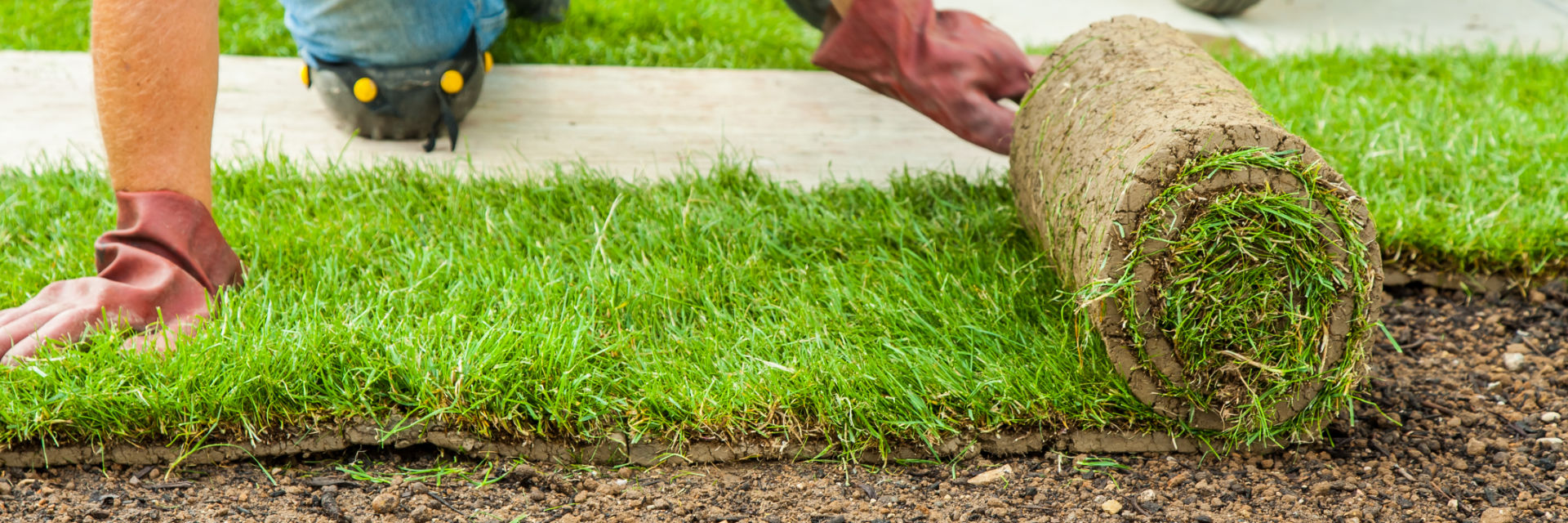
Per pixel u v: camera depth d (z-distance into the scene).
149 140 2.08
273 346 1.96
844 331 2.21
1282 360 1.83
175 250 2.14
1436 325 2.54
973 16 2.88
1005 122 2.72
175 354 1.93
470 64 3.15
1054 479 1.93
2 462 1.86
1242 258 1.75
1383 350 2.42
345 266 2.42
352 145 3.27
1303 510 1.82
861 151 3.37
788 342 2.18
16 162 3.04
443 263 2.38
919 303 2.29
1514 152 3.21
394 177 2.92
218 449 1.90
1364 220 1.74
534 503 1.84
